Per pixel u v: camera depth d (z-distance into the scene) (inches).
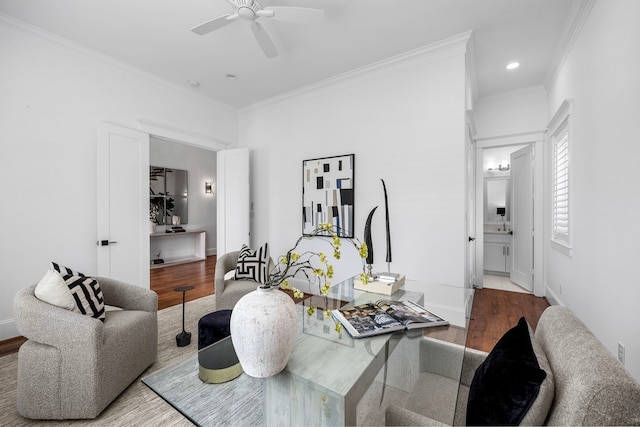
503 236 198.2
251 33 104.0
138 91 132.0
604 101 74.9
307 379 40.5
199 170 282.8
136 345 71.0
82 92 114.1
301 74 135.3
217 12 93.3
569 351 31.8
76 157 112.6
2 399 65.2
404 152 119.9
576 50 97.1
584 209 90.4
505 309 128.2
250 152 175.8
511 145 156.1
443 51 110.0
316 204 146.2
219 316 79.2
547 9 90.9
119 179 123.6
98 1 87.9
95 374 58.7
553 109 130.6
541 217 147.0
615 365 26.5
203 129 161.0
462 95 107.0
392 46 112.0
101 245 117.2
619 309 66.0
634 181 59.6
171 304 134.3
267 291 42.4
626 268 62.8
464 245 107.2
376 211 127.3
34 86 102.2
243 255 115.7
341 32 103.5
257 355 38.9
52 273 65.7
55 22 97.7
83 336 58.5
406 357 49.6
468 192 127.6
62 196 109.0
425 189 114.9
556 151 127.5
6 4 88.7
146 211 132.9
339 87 138.9
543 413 27.7
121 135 124.3
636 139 58.9
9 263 97.3
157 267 229.3
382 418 38.0
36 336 59.7
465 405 42.0
